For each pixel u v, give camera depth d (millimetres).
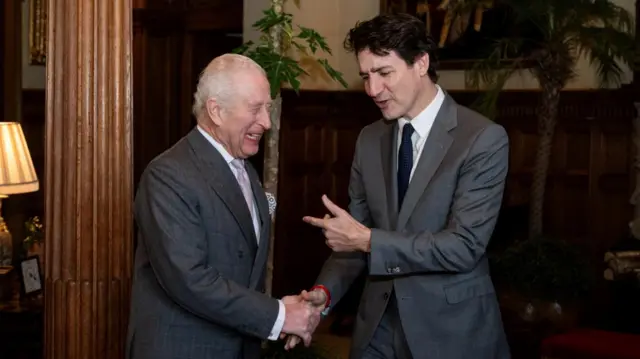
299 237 7906
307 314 2994
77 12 3816
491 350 3105
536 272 5746
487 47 7141
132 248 3951
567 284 5734
